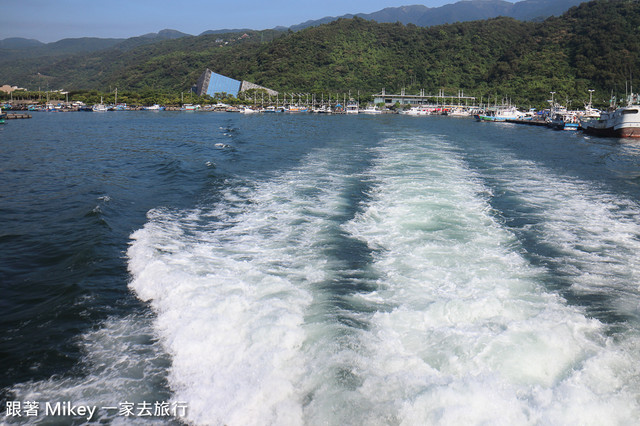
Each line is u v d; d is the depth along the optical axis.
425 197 22.20
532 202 22.28
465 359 9.00
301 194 23.44
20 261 15.45
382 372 8.64
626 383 8.37
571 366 8.88
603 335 10.09
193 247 15.95
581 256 15.03
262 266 14.09
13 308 12.16
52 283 13.63
